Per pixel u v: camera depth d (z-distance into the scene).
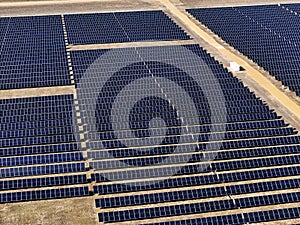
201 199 46.69
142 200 45.81
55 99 63.34
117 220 43.16
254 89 69.44
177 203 46.09
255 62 79.12
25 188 47.59
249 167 51.56
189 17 104.94
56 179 48.34
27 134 56.44
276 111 63.53
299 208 45.06
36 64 75.50
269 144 55.59
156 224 42.75
